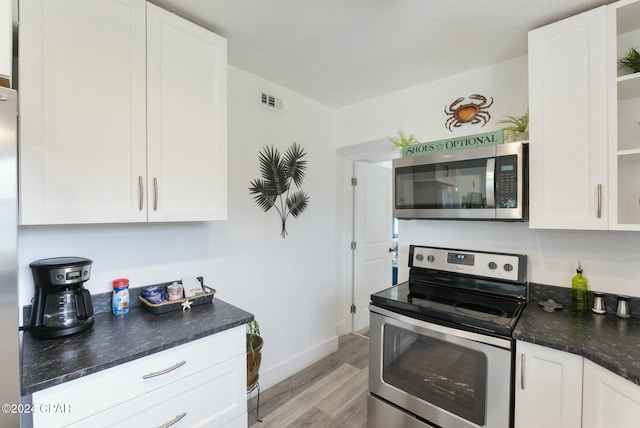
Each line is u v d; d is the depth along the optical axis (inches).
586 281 63.0
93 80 48.1
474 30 64.1
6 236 32.9
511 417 51.4
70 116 46.0
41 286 48.5
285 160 98.1
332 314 117.3
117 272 63.0
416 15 59.2
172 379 47.6
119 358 41.7
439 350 59.3
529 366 49.4
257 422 77.2
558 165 57.7
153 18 54.4
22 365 39.5
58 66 44.8
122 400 42.6
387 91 98.7
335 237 119.3
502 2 55.0
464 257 75.4
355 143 109.7
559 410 46.9
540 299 69.1
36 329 47.4
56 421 37.3
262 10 58.6
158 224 69.2
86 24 47.3
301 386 93.7
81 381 39.1
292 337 101.4
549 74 58.7
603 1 54.1
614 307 60.5
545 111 59.1
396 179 77.8
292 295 101.3
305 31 65.5
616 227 52.1
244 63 80.6
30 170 42.8
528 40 61.4
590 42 54.7
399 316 64.2
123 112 51.2
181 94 58.4
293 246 101.6
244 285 87.2
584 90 55.2
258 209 90.6
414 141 86.5
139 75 52.9
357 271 132.2
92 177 48.1
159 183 55.6
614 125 52.3
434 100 89.9
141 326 53.3
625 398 39.5
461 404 56.2
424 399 60.8
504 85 77.4
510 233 74.2
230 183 83.3
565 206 56.9
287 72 85.7
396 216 77.6
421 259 82.4
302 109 103.3
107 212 49.6
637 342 46.8
